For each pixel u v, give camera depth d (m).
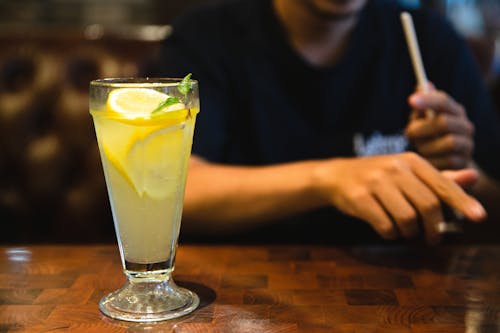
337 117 1.16
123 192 0.59
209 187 0.94
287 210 0.90
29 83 1.29
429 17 1.25
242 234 0.99
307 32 1.13
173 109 0.57
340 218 1.10
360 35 1.15
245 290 0.67
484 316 0.61
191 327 0.58
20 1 2.21
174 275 0.71
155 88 0.58
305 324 0.59
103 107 0.57
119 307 0.61
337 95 1.15
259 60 1.13
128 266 0.62
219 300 0.64
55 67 1.29
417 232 0.79
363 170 0.81
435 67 1.23
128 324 0.59
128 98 0.57
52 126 1.29
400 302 0.64
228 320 0.60
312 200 0.87
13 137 1.28
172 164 0.58
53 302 0.63
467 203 0.76
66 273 0.71
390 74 1.19
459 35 1.28
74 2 2.24
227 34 1.17
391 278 0.70
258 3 1.18
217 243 1.03
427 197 0.78
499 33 2.17
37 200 1.30
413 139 0.99
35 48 1.30
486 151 1.23
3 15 2.21
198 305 0.63
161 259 0.62
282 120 1.14
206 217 0.95
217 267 0.73
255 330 0.58
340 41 1.15
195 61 1.15
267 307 0.63
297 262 0.75
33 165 1.28
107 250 0.78
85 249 0.79
